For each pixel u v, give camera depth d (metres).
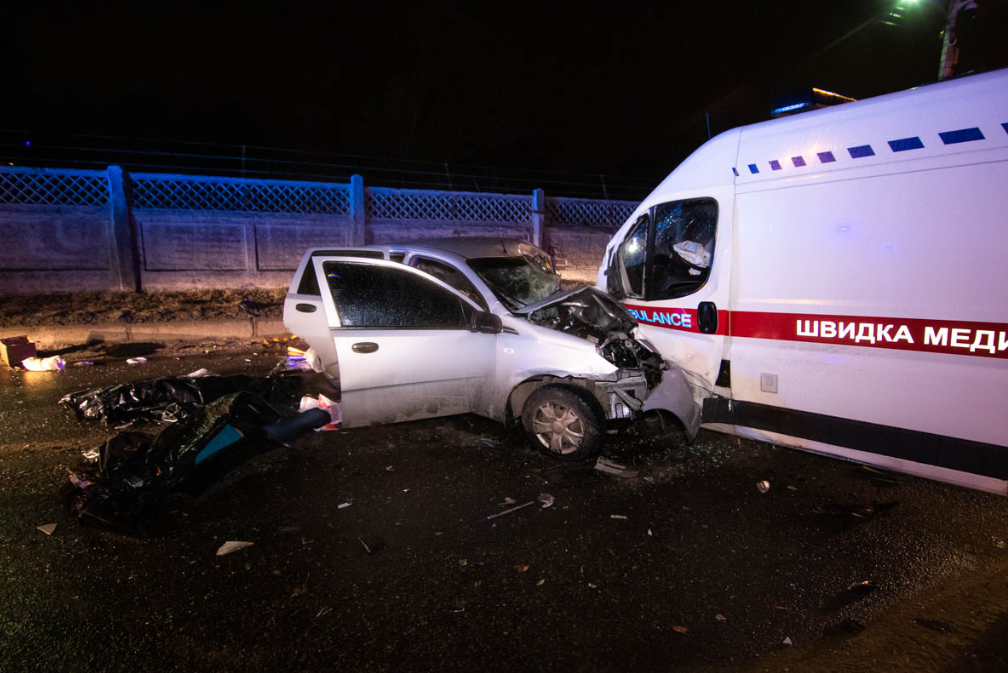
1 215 8.88
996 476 3.26
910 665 2.38
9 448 4.41
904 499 3.78
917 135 3.33
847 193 3.61
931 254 3.31
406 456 4.43
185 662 2.35
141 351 7.77
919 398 3.44
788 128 3.87
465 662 2.38
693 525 3.48
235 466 3.99
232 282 10.41
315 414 4.65
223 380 5.13
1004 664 2.39
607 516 3.57
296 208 10.81
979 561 3.11
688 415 4.36
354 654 2.42
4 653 2.37
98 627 2.54
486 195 12.09
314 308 4.90
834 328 3.71
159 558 3.07
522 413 4.49
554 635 2.55
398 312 4.59
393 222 11.36
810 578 2.97
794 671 2.36
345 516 3.54
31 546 3.13
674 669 2.37
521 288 5.55
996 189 3.08
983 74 3.16
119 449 3.70
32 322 7.87
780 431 4.09
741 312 4.15
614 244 5.20
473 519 3.53
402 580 2.92
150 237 9.79
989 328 3.15
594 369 4.20
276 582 2.89
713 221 4.30
